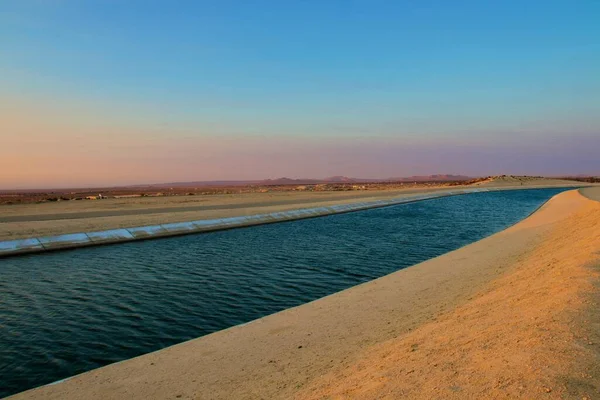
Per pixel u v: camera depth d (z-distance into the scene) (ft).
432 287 51.57
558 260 47.98
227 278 65.77
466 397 17.33
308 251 90.07
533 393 16.47
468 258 70.74
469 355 22.18
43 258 82.58
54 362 36.47
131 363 33.65
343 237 112.06
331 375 26.35
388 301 46.78
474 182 644.69
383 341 32.68
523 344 21.43
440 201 278.26
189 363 32.78
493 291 42.50
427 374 20.86
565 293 28.78
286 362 30.99
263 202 219.41
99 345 40.09
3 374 34.19
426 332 31.19
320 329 38.68
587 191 263.70
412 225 140.97
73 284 62.23
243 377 28.99
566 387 16.51
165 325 45.44
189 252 88.94
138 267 73.92
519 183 552.00
